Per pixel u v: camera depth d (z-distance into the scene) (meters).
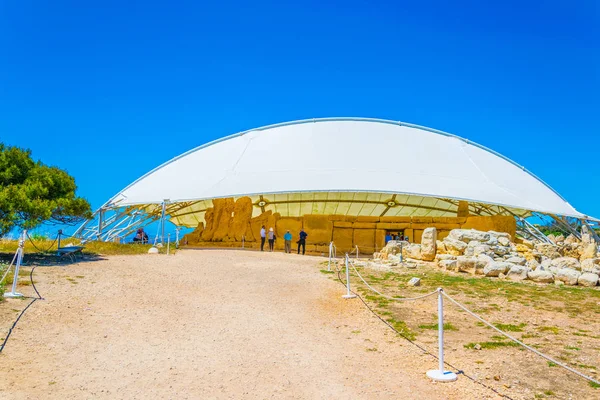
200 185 32.19
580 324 10.48
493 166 36.41
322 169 31.83
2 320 9.05
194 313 11.03
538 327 10.14
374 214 40.53
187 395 6.55
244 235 30.47
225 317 10.83
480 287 14.35
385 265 18.55
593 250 19.52
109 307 10.87
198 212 43.25
